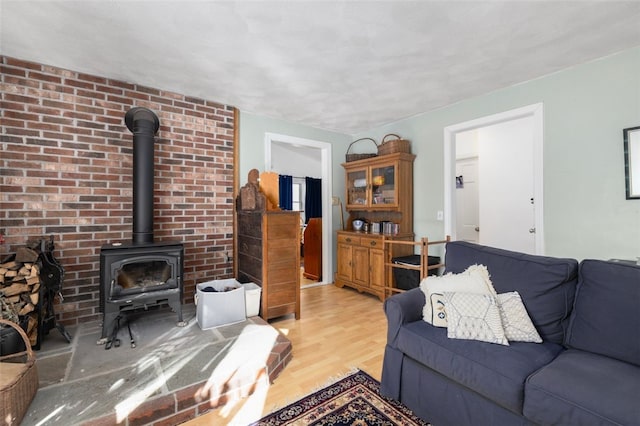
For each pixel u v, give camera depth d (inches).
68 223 101.0
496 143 163.9
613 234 93.0
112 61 95.7
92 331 96.1
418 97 126.8
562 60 96.7
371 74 105.3
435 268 134.7
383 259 141.0
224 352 82.0
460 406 58.4
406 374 68.2
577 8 71.4
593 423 41.6
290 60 95.3
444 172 138.6
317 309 131.8
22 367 59.9
